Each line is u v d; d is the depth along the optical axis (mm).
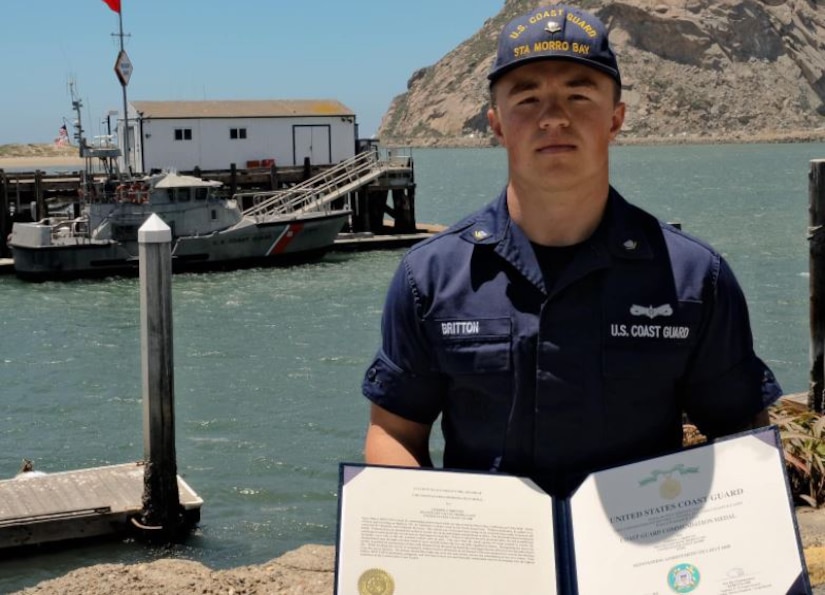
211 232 35156
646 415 2729
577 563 2590
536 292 2715
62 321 27094
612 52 2709
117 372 21234
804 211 56781
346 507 2686
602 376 2686
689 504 2592
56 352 23312
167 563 6039
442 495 2680
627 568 2557
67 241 34031
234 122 45781
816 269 9750
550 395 2697
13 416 17859
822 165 9570
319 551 6191
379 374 2912
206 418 17359
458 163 161000
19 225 33875
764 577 2506
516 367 2709
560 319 2699
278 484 13898
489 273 2758
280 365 21484
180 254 34719
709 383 2791
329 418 17312
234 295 30734
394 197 43688
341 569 2641
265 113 46281
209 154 45719
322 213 37094
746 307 2807
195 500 12008
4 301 30344
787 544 2521
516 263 2721
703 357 2762
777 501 2557
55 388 19906
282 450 15492
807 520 6266
